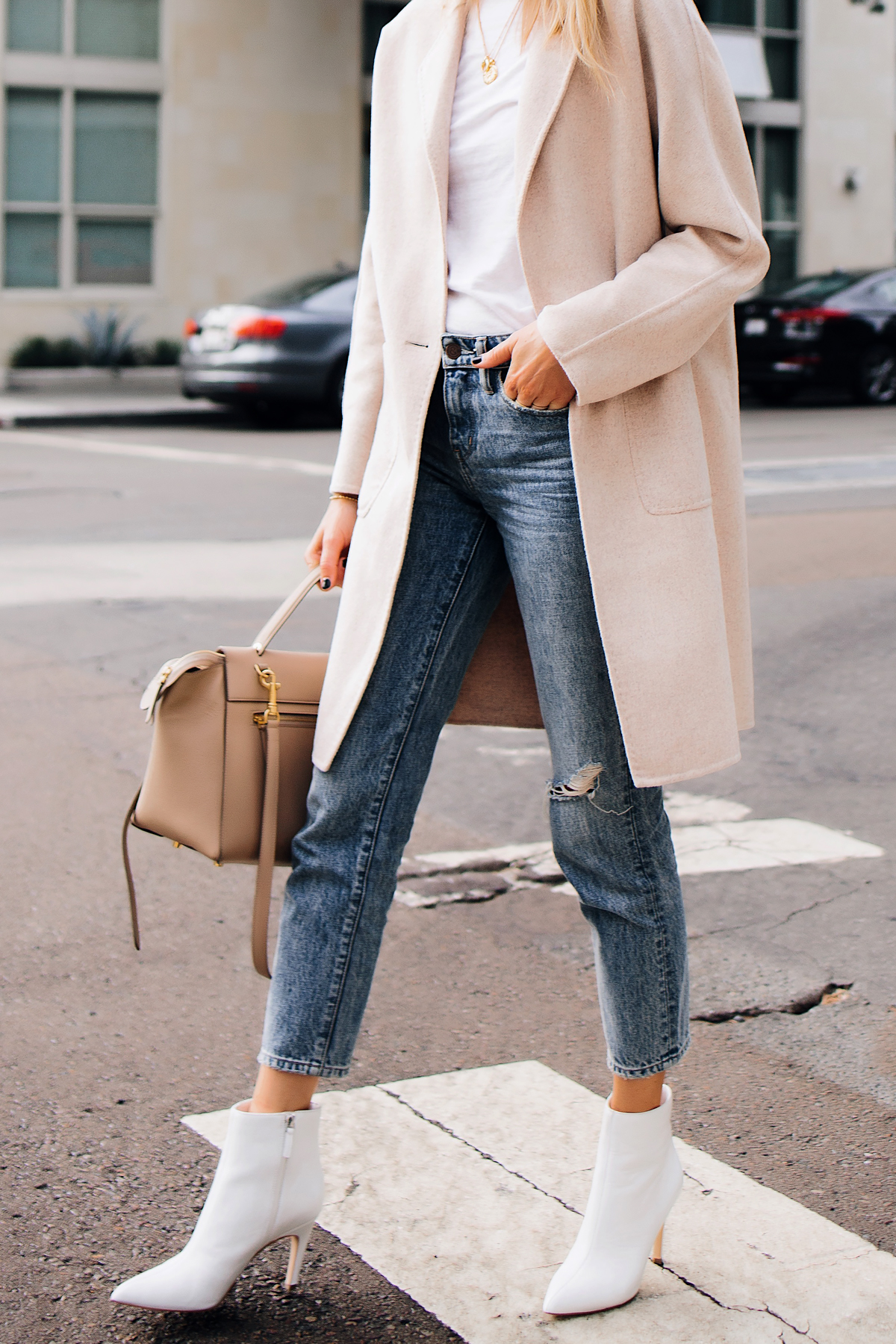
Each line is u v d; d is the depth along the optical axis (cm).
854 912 359
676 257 193
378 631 205
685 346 194
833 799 445
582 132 195
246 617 666
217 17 2020
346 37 2088
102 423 1627
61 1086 273
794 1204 233
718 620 202
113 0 1981
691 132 194
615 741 202
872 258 2514
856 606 690
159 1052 287
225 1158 205
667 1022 209
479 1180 238
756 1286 211
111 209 2019
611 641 196
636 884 207
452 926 351
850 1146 253
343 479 224
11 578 746
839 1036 296
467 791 454
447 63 204
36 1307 206
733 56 2339
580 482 193
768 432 1467
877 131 2480
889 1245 222
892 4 2455
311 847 209
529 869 388
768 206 2438
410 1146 249
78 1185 239
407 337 205
